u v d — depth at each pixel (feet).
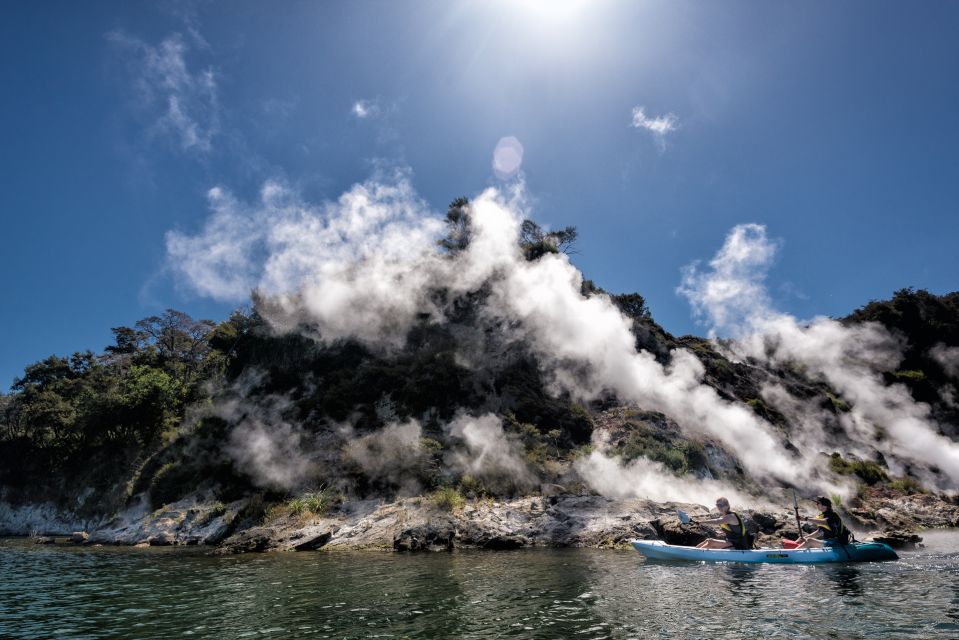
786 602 28.89
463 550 53.06
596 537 55.88
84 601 32.22
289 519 63.77
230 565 45.93
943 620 25.04
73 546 67.46
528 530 59.16
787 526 54.03
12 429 139.03
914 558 43.45
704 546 45.32
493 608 28.68
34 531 106.11
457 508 62.39
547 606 28.94
